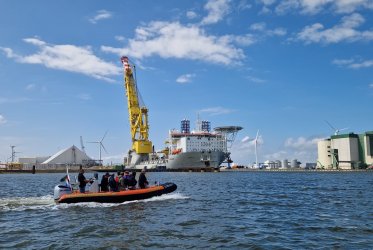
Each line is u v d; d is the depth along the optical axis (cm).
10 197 3512
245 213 2289
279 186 5147
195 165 14312
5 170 17462
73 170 18838
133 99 14700
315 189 4459
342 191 4072
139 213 2291
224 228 1788
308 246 1410
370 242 1452
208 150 14500
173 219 2056
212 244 1465
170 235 1636
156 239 1560
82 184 2808
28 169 18812
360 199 3095
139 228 1806
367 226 1775
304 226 1819
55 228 1839
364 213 2222
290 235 1616
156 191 3031
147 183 3117
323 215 2173
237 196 3434
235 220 2020
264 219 2053
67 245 1471
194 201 2936
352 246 1391
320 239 1523
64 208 2562
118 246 1448
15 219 2139
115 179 2953
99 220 2052
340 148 19625
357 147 19288
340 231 1673
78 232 1731
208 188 4681
